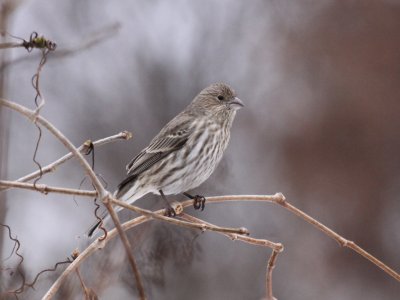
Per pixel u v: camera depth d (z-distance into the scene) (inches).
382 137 585.9
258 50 661.9
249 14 681.0
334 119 596.1
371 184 576.7
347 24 630.5
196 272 506.0
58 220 574.6
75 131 628.4
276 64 649.0
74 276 260.4
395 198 574.6
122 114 637.9
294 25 650.8
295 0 656.4
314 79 623.2
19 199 576.4
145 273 315.6
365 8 626.5
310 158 585.9
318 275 546.0
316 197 574.6
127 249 204.2
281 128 612.4
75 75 645.3
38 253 544.1
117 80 651.5
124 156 614.9
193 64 667.4
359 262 557.6
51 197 583.8
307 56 633.0
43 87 632.4
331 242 561.0
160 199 470.0
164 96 650.8
